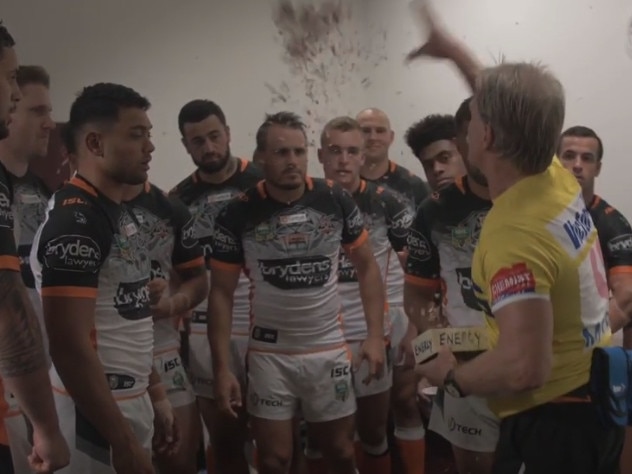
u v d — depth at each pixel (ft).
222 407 7.29
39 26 9.60
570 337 4.03
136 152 5.27
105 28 10.09
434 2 11.42
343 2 11.99
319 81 11.89
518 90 3.89
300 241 7.30
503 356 3.77
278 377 7.41
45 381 4.30
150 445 5.69
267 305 7.41
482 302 4.50
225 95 11.06
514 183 4.04
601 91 10.25
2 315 4.13
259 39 11.28
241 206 7.40
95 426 5.00
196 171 9.39
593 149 7.16
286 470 7.54
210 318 7.52
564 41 10.43
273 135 7.16
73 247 4.87
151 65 10.45
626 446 4.67
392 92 12.01
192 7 10.71
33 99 6.75
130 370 5.39
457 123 6.26
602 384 4.02
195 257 7.75
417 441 9.15
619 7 10.00
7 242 4.19
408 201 9.61
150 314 5.69
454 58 11.30
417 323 6.89
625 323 6.84
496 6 10.88
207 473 9.30
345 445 7.60
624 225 7.07
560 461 4.11
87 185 5.20
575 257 3.92
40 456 4.38
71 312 4.84
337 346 7.55
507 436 4.27
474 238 6.40
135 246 5.47
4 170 4.40
